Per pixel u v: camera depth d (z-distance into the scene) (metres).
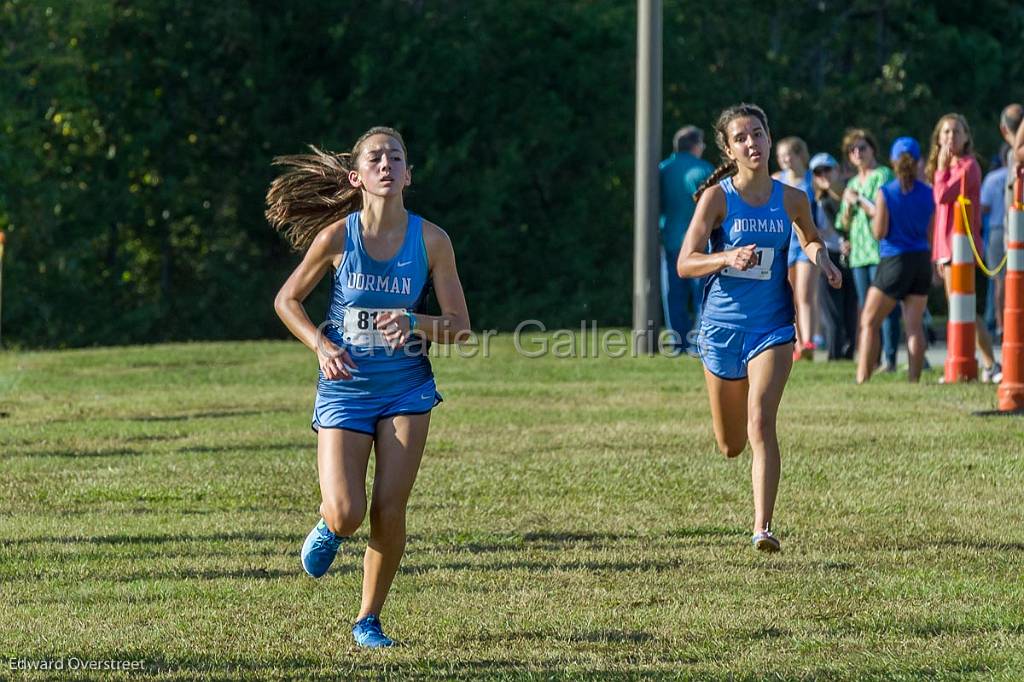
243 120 102.69
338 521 18.08
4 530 24.83
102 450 33.25
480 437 34.28
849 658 17.62
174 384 47.72
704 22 112.00
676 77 109.75
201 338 100.75
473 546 23.53
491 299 107.75
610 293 109.19
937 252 41.75
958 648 17.94
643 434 34.34
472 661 17.73
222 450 32.97
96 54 98.94
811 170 50.75
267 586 21.14
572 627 19.14
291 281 18.86
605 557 22.77
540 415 37.97
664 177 54.16
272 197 20.14
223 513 26.20
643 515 25.72
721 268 22.52
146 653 18.00
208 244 105.19
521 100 109.62
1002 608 19.70
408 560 22.61
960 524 24.70
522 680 16.91
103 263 104.69
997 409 36.25
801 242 23.88
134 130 100.81
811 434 33.28
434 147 102.88
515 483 28.50
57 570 22.02
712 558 22.69
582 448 32.50
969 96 116.50
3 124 93.69
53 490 28.34
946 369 42.38
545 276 110.38
